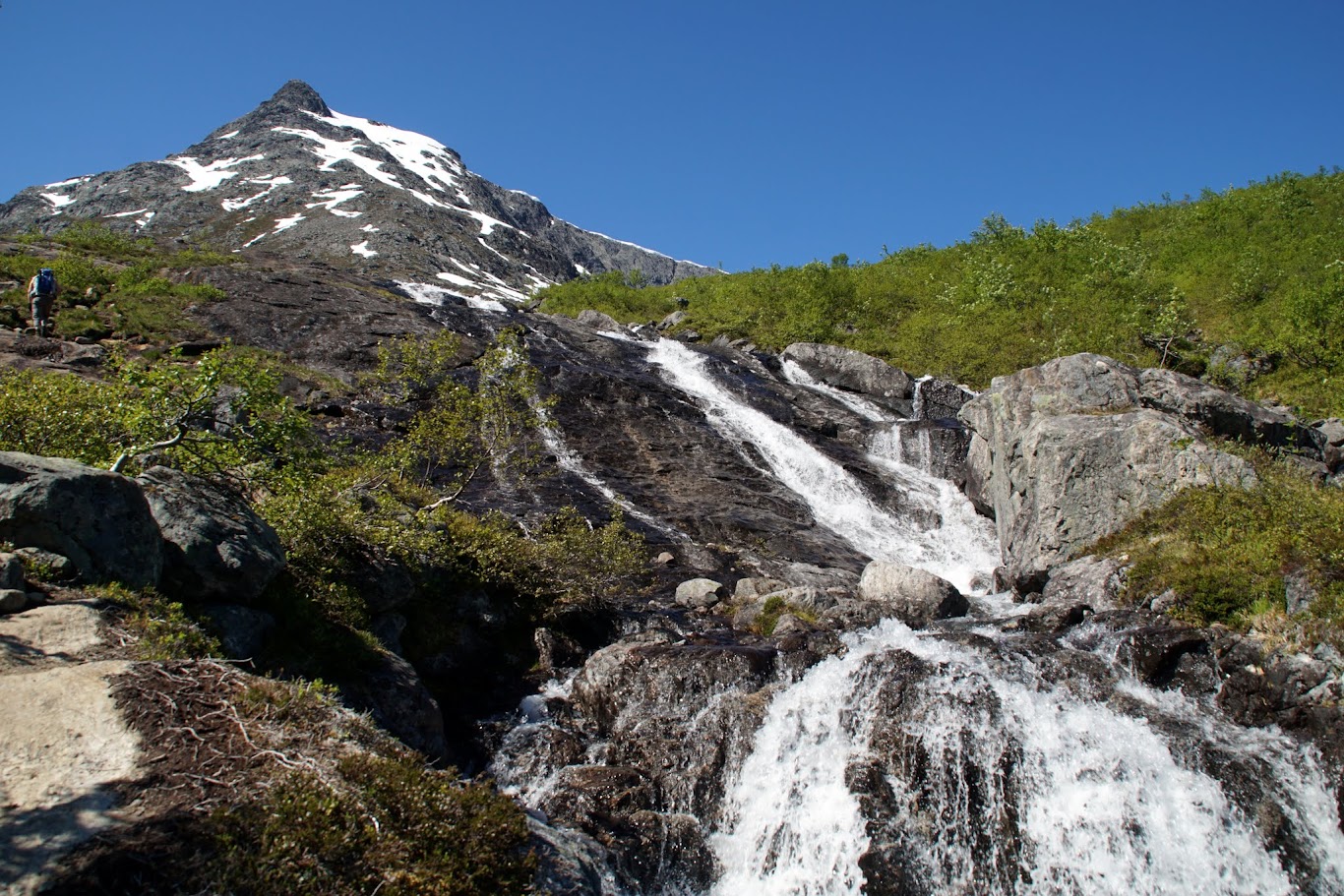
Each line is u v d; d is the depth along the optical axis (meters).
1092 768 9.48
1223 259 32.31
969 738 9.91
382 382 21.84
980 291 34.34
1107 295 30.47
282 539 10.54
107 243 31.53
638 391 25.45
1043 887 9.01
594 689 11.83
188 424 10.27
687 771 10.44
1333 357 24.11
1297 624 10.62
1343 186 36.53
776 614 14.26
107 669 6.49
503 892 5.95
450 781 6.75
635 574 16.05
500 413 17.23
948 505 22.50
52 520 7.49
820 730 10.44
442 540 13.45
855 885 9.04
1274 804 8.80
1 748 5.51
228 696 6.66
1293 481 14.35
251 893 5.04
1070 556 15.95
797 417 27.03
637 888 8.79
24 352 18.61
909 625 14.18
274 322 24.59
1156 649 10.71
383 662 10.11
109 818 5.19
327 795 5.80
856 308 37.03
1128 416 16.33
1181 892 8.68
